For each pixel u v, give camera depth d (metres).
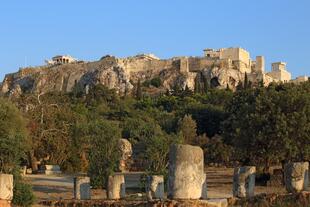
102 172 55.53
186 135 105.75
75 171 88.50
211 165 96.31
